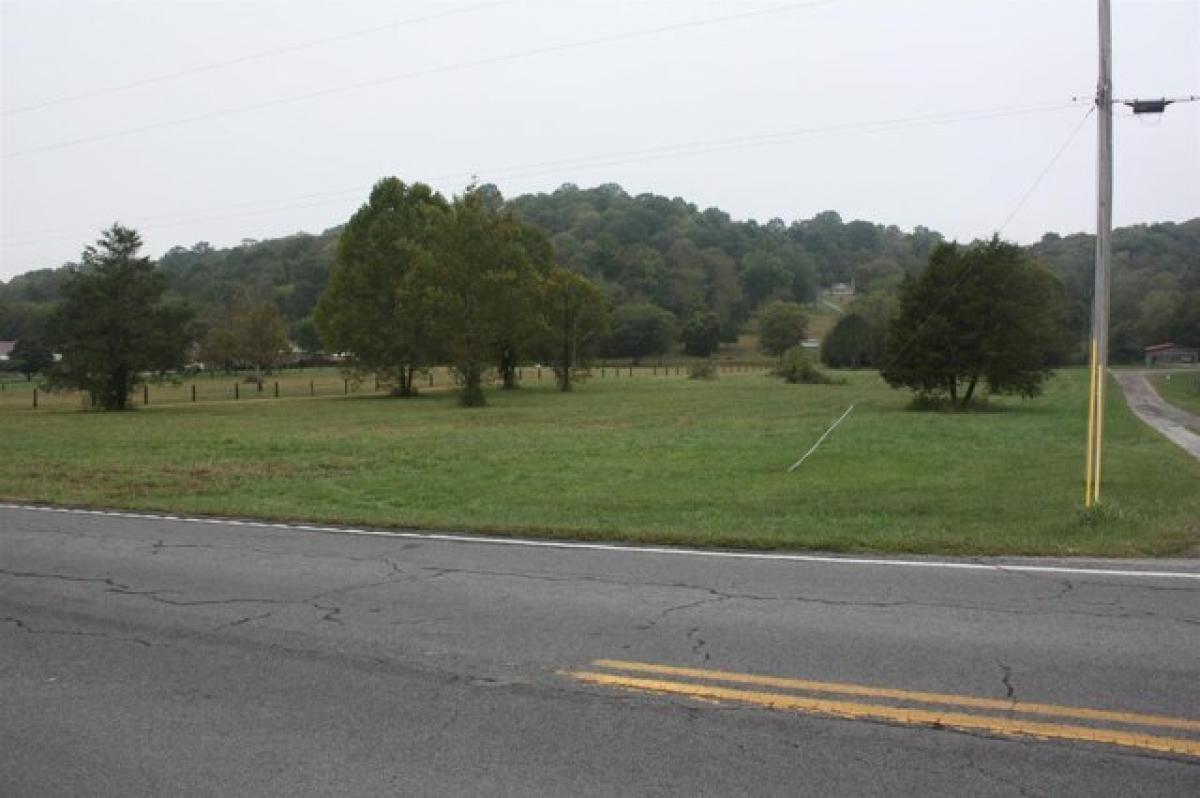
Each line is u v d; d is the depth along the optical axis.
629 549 10.17
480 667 5.94
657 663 5.96
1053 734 4.71
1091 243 116.06
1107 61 11.77
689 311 151.62
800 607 7.36
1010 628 6.65
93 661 6.19
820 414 39.97
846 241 193.25
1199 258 121.56
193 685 5.68
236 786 4.28
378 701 5.35
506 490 16.31
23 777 4.41
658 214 176.38
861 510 13.03
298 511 13.33
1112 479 16.00
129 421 37.19
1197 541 9.94
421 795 4.15
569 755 4.55
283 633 6.82
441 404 50.94
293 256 151.88
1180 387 69.00
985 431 29.77
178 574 8.99
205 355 103.31
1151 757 4.43
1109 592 7.75
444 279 49.16
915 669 5.75
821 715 5.02
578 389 68.88
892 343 46.47
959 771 4.30
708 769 4.36
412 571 9.03
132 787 4.29
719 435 28.48
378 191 59.97
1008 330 44.25
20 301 122.69
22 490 16.25
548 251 71.19
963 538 10.23
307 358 130.50
